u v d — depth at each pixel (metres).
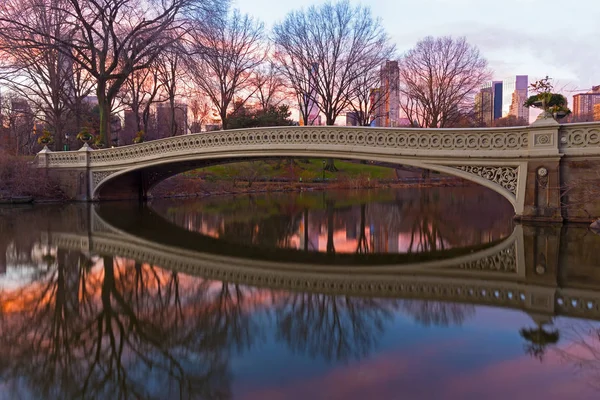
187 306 5.18
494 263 7.49
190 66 22.67
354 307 5.05
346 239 10.84
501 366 3.37
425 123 39.69
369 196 28.42
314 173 43.06
